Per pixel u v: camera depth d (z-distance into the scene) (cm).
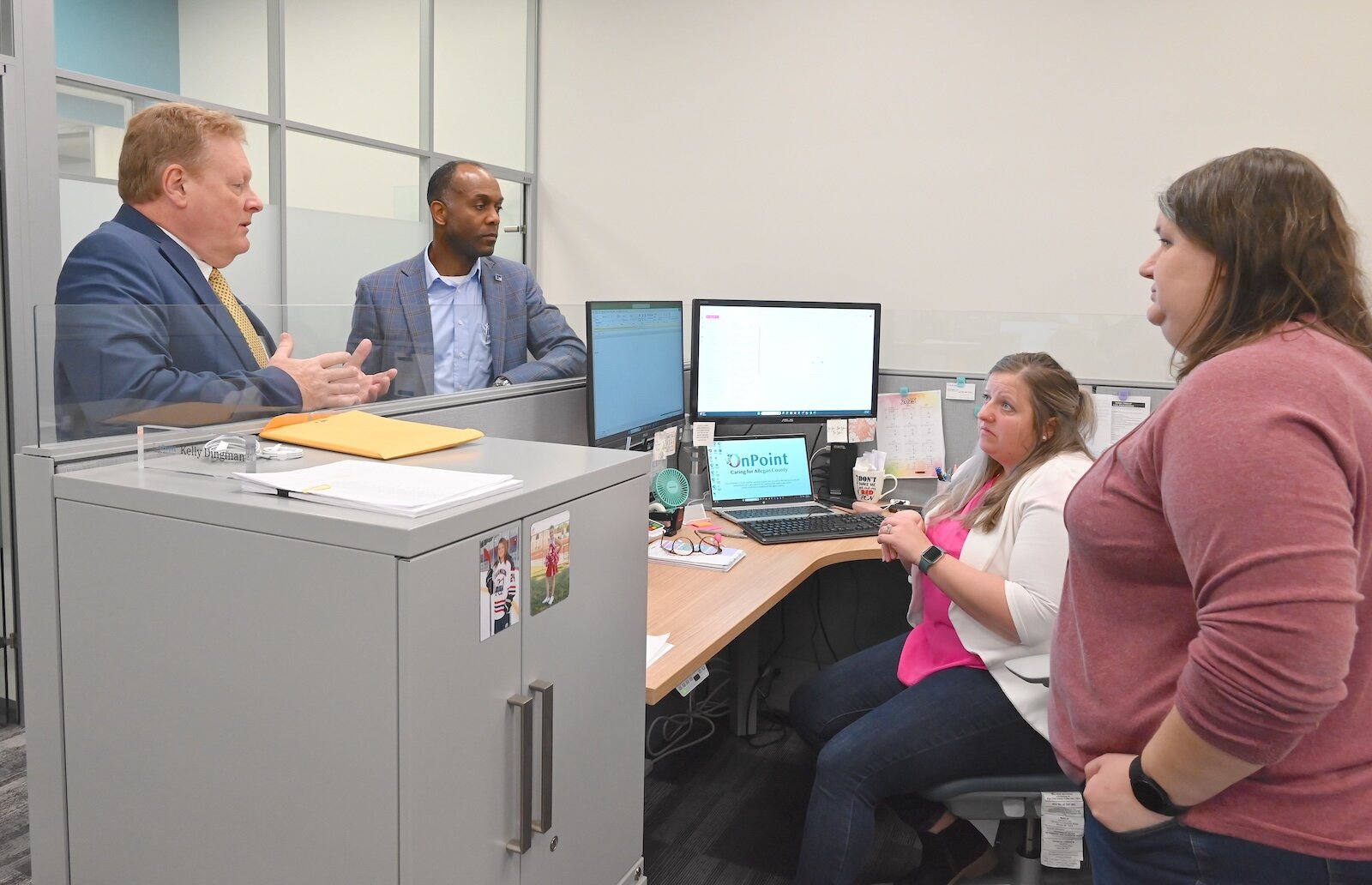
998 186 338
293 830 85
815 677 188
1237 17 303
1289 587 67
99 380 99
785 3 361
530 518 91
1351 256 80
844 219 361
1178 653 82
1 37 226
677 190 386
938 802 160
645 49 385
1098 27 320
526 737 91
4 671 233
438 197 234
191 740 89
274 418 118
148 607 89
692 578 174
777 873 189
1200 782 76
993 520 161
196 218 145
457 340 205
